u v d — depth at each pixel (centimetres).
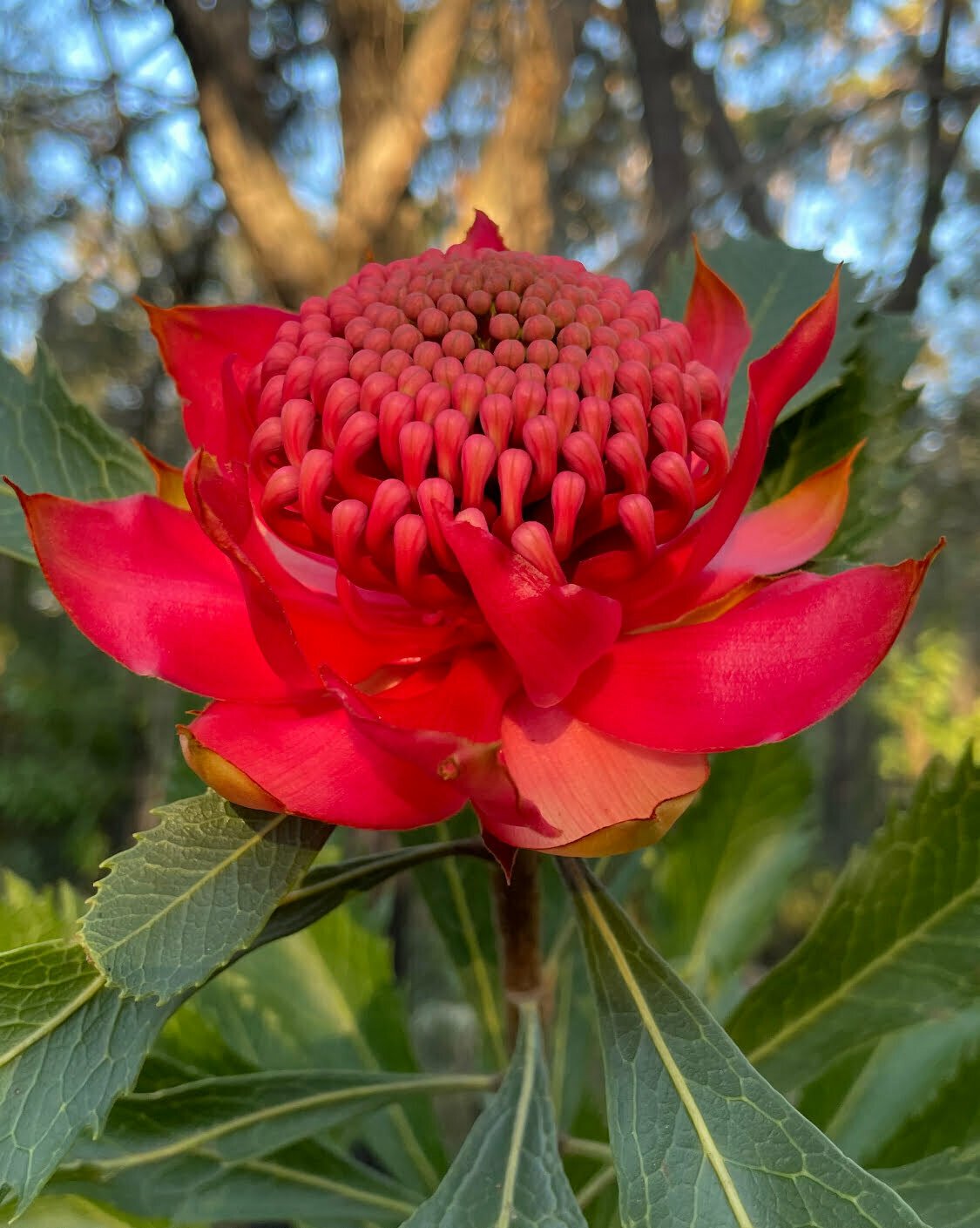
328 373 16
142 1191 21
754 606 16
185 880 15
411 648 17
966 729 150
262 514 16
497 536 16
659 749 15
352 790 14
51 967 16
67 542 17
